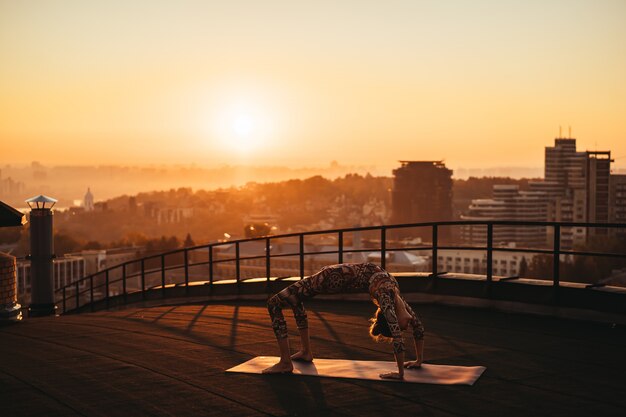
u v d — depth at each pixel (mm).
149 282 157000
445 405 6281
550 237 191750
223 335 9852
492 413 6055
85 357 8523
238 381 7230
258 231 186125
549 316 10430
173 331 10344
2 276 12867
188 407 6391
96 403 6551
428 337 9227
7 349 9242
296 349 8711
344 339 9266
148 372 7652
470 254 141875
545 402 6324
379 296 7129
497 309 11070
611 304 9766
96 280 133375
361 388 6855
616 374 7250
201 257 170000
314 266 116000
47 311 18016
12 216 13297
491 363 7758
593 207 160750
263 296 15445
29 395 6836
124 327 11023
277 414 6156
